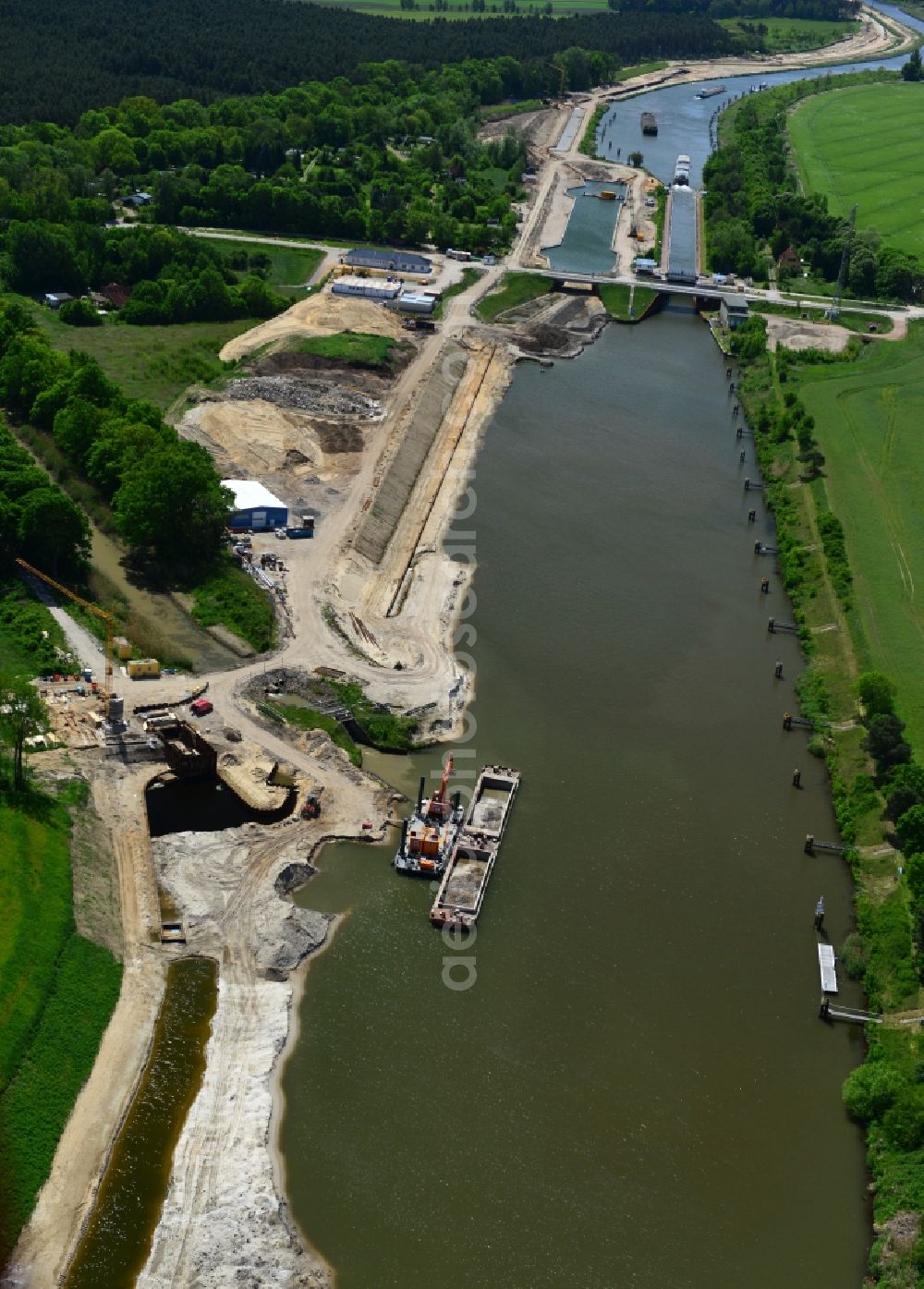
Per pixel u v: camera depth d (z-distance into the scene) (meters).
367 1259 153.62
